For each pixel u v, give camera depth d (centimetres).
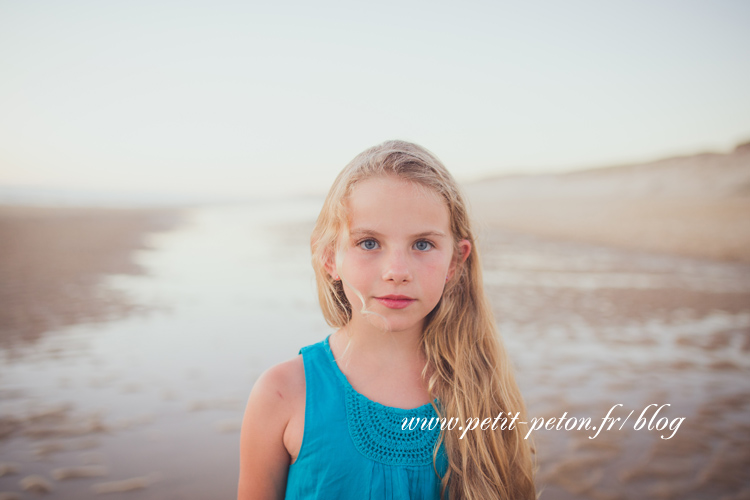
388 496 103
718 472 277
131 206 3584
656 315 665
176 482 259
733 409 367
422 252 104
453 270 122
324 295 123
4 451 292
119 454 288
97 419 336
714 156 2886
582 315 662
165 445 299
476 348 131
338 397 108
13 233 1547
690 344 538
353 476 103
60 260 1093
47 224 1862
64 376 421
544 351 507
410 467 106
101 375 424
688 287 855
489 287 843
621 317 652
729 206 2014
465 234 121
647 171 3109
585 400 381
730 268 1058
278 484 108
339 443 104
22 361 459
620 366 462
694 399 386
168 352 490
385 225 101
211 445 299
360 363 112
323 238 118
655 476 272
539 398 385
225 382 407
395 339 115
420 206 103
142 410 351
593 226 1845
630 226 1792
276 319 626
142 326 590
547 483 265
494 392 131
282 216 2833
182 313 657
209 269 1024
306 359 113
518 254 1248
